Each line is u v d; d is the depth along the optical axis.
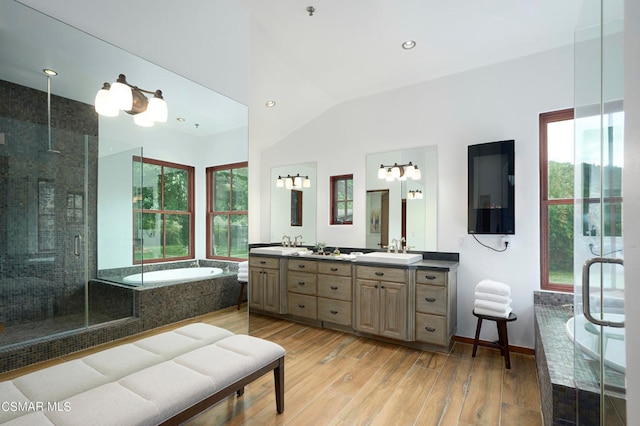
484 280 2.97
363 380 2.43
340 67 3.21
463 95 3.28
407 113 3.60
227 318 2.35
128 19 1.79
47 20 1.49
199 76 2.15
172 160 2.01
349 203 3.99
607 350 1.04
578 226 1.50
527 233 2.94
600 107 1.17
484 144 3.05
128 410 1.20
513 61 3.04
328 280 3.61
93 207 1.63
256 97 3.59
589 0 1.33
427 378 2.47
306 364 2.72
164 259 1.97
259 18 2.48
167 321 1.97
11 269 1.36
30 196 1.42
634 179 0.50
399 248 3.61
